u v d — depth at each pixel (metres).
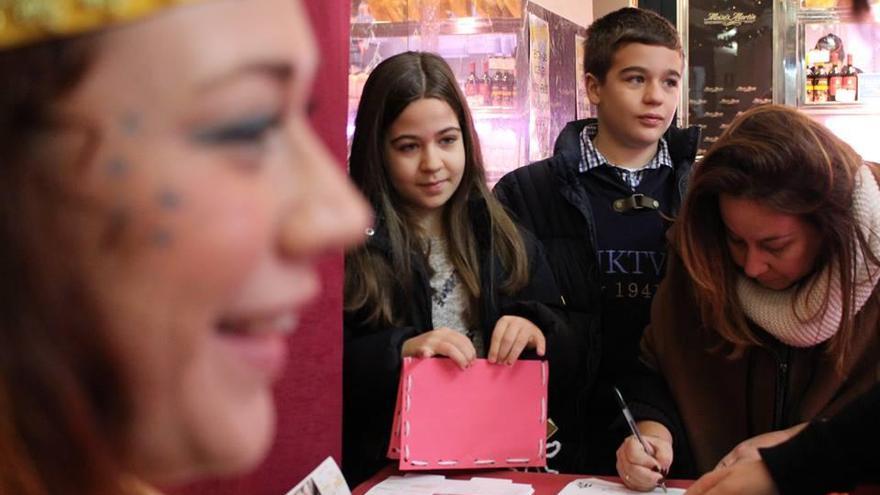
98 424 0.28
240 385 0.28
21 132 0.26
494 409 1.57
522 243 1.85
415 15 3.14
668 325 1.71
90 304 0.27
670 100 2.17
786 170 1.40
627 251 2.12
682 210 1.59
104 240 0.26
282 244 0.27
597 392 2.02
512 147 3.28
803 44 3.98
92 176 0.26
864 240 1.43
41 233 0.27
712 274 1.56
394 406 1.65
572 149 2.19
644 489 1.49
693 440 1.67
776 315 1.51
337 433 1.17
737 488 1.15
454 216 1.82
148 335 0.27
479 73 3.27
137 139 0.26
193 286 0.26
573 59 3.76
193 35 0.26
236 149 0.27
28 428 0.28
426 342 1.58
